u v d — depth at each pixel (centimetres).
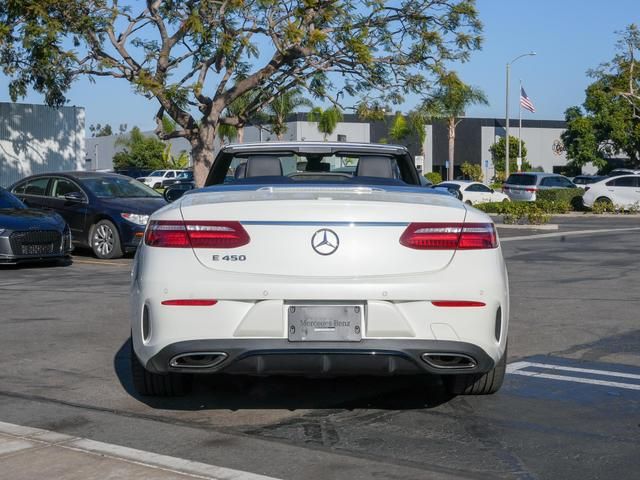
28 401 593
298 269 485
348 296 480
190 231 493
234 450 484
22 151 3167
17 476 436
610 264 1495
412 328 485
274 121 2823
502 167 6638
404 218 489
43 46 2134
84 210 1606
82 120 3316
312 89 2384
